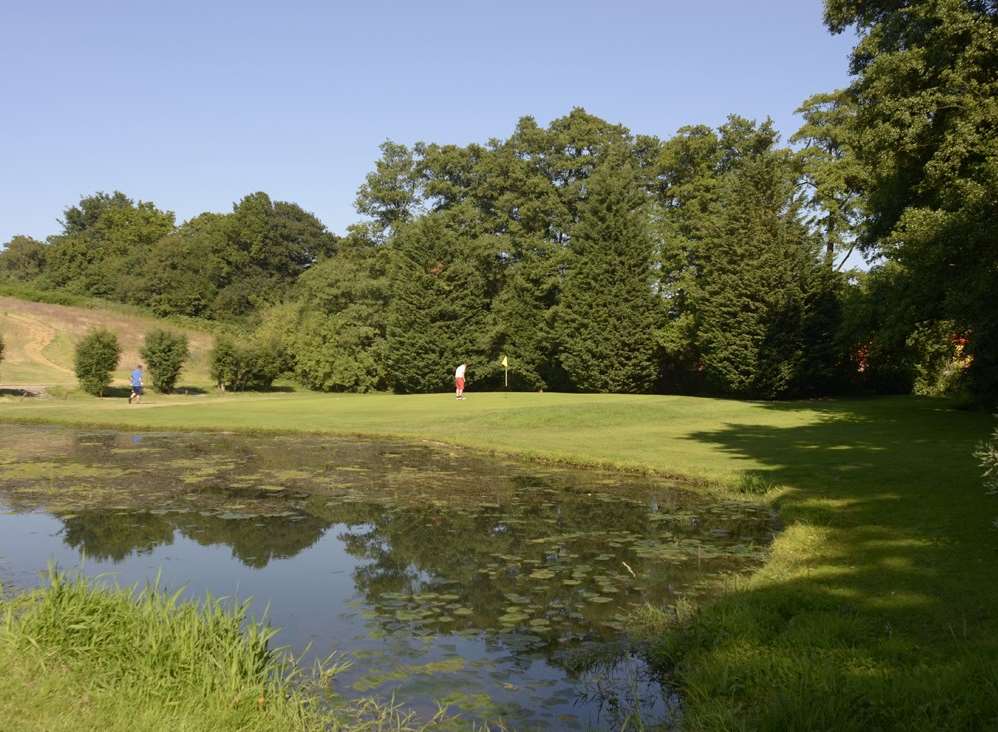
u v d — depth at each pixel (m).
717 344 35.56
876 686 4.34
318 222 89.50
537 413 22.42
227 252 79.31
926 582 6.34
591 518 10.45
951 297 16.31
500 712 4.68
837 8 22.50
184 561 8.41
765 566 7.30
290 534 9.68
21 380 38.91
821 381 35.03
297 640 5.97
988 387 23.73
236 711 4.13
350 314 46.66
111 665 4.55
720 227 36.06
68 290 80.12
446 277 43.91
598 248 39.97
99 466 15.03
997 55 17.28
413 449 17.77
